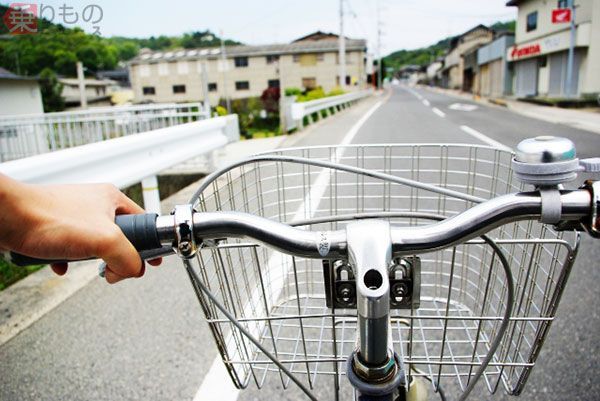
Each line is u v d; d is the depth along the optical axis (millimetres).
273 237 816
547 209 769
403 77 130125
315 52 48219
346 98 20141
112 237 717
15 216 694
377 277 760
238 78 49906
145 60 51156
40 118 7148
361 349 764
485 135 9320
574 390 1804
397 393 913
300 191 3562
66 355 2105
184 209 810
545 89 24703
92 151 2830
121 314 2439
